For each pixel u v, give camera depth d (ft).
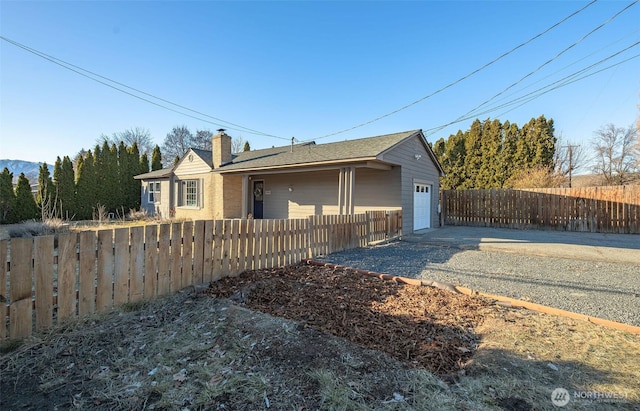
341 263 19.44
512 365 7.23
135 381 6.78
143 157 67.00
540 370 7.04
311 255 20.83
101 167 59.67
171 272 12.51
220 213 48.80
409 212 36.37
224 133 49.37
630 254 22.52
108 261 10.63
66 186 54.90
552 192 40.04
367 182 37.35
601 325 9.77
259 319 9.74
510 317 10.42
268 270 16.60
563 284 14.94
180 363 7.48
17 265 8.69
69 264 9.75
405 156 35.47
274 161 40.40
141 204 63.82
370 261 20.16
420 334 8.97
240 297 11.95
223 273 14.76
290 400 6.00
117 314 10.33
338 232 23.82
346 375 6.75
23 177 50.26
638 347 8.24
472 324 9.80
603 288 14.28
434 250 24.80
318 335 8.64
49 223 36.50
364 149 33.32
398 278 14.79
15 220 48.88
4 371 7.14
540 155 64.28
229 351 7.93
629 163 69.62
